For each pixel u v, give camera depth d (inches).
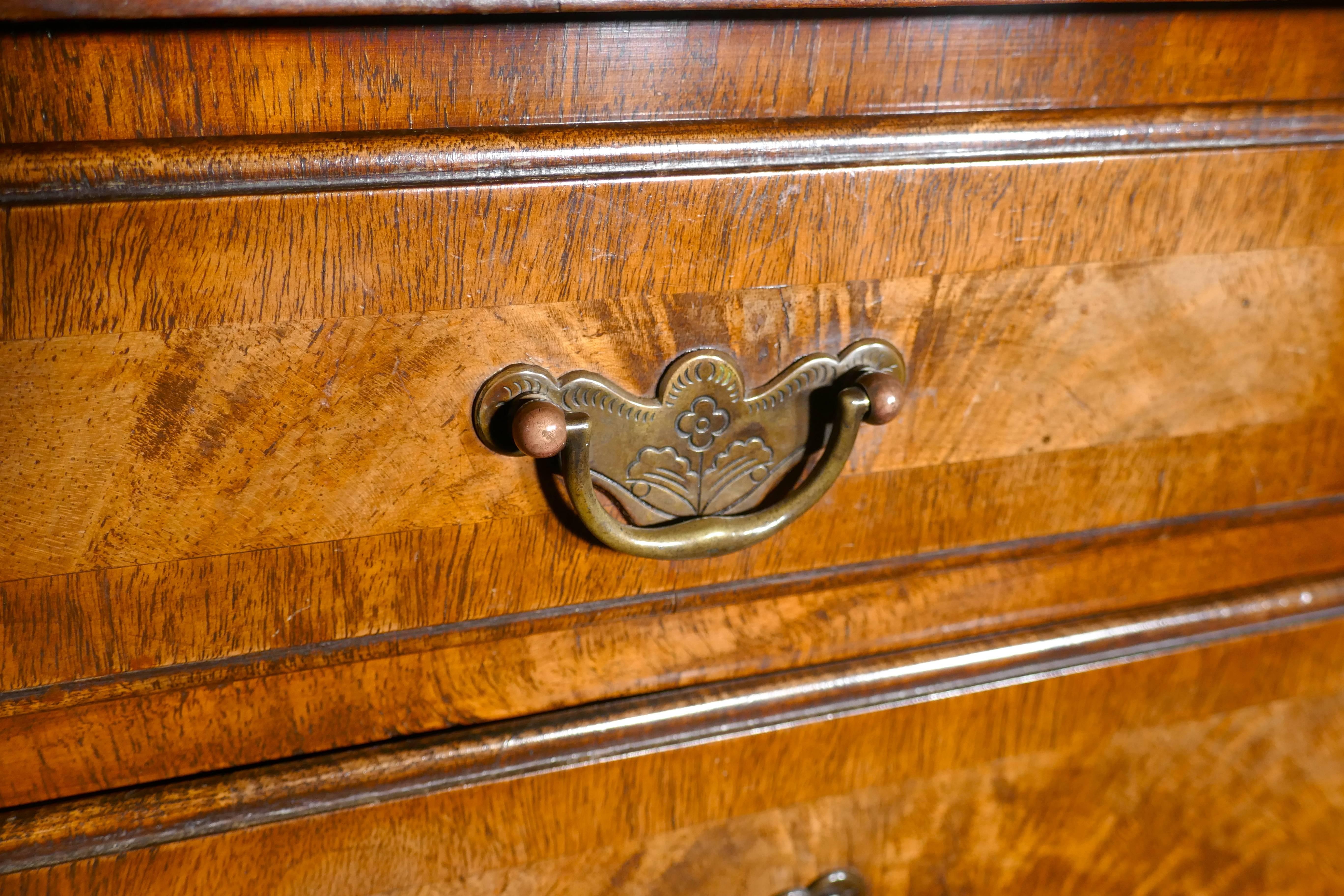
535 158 18.4
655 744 20.7
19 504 18.3
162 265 18.0
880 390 19.3
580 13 18.2
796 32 18.7
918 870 22.1
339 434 18.8
